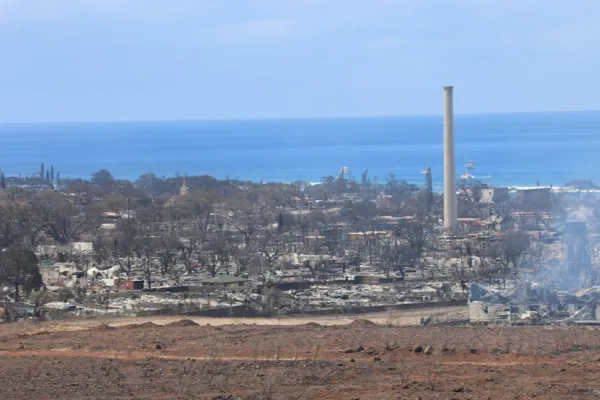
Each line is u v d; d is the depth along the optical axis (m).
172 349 113.31
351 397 85.56
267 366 99.62
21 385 92.38
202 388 90.12
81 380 94.44
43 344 119.75
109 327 141.00
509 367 98.31
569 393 85.62
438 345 112.50
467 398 83.94
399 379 93.00
